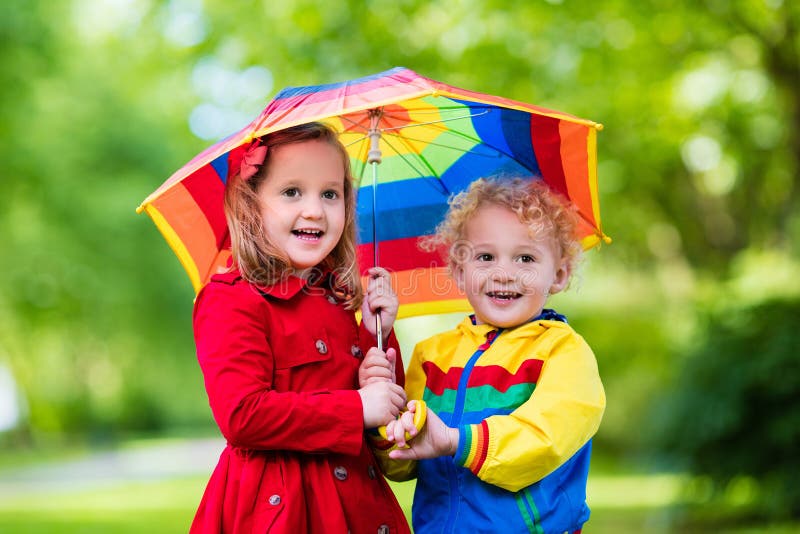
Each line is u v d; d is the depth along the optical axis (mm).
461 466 2479
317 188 2586
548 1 8219
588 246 2900
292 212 2555
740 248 13867
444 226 2855
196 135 10531
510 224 2623
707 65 10148
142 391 29656
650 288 16734
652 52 9320
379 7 7922
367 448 2662
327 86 2473
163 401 30703
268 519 2377
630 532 8688
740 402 8109
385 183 3100
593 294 16922
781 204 12633
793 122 9688
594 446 18203
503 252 2631
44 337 21500
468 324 2760
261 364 2453
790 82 9383
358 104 2207
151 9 8617
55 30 13906
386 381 2525
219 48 8336
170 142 19438
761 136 11719
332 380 2566
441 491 2604
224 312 2488
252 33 8211
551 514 2494
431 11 8422
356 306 2795
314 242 2580
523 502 2479
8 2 12664
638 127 10516
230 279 2566
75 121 18484
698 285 13586
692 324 9172
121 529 9016
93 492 13523
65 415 30016
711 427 8195
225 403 2385
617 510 10453
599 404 2494
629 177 12508
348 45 7906
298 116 2242
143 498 12336
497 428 2406
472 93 2334
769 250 12008
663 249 15156
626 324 16750
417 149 2998
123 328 21328
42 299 18734
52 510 10922
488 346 2666
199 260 2861
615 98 9750
